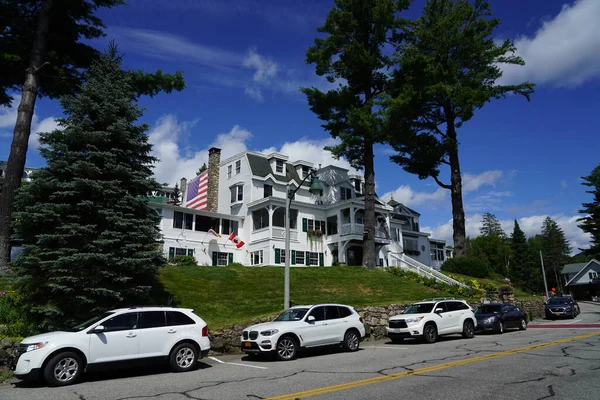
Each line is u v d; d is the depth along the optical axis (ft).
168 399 24.73
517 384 26.12
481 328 64.69
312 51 102.78
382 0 94.89
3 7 59.00
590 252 188.34
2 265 50.01
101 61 51.85
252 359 42.75
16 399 25.71
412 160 118.21
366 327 60.18
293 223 124.47
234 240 115.96
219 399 24.39
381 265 133.90
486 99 105.70
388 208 136.67
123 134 48.01
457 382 27.09
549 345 44.34
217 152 139.54
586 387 24.85
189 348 36.35
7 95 64.39
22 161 54.24
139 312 35.35
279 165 132.36
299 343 42.39
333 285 83.35
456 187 115.34
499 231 373.20
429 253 176.86
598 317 96.22
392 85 99.96
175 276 69.97
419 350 45.27
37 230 44.68
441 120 119.55
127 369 36.60
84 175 46.14
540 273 269.44
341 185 140.26
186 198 150.30
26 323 40.16
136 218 48.47
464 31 107.14
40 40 58.95
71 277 40.81
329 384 27.71
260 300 66.90
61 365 30.19
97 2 63.93
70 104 47.57
